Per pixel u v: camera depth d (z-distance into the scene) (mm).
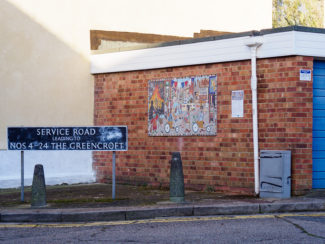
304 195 9188
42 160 11523
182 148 10727
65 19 11992
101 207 8148
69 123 11961
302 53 9297
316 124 9695
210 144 10328
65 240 6305
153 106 11172
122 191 10391
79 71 12133
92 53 12219
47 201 8922
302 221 7246
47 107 11680
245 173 9844
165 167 10953
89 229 7008
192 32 13945
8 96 11172
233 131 10016
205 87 10391
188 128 10633
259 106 9672
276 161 8969
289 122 9328
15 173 11141
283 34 9359
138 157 11414
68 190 10617
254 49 9602
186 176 10664
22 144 9055
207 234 6469
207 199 8984
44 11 11703
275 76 9500
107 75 12016
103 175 12008
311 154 9359
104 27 12508
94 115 12266
